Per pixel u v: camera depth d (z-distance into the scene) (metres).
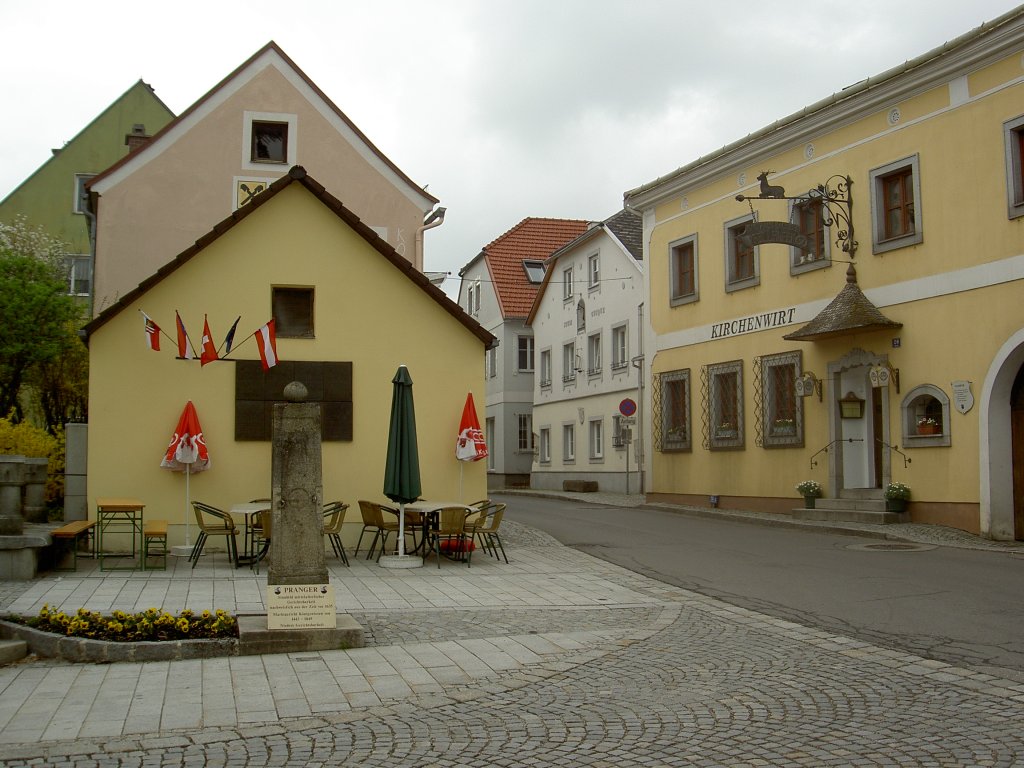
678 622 10.14
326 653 8.60
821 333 20.75
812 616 10.40
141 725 6.46
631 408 28.30
